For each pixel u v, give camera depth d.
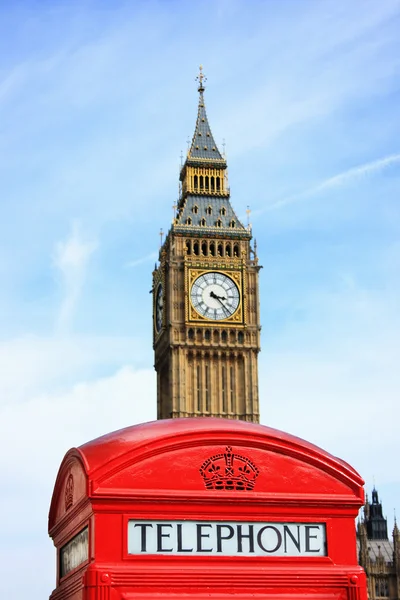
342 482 10.67
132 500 9.98
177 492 10.11
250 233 127.69
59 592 11.76
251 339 124.31
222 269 125.12
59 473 12.02
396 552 135.00
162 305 126.62
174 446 10.35
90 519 10.08
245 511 10.23
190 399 122.00
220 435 10.49
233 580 9.98
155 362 133.00
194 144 133.88
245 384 123.12
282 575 10.11
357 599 10.20
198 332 123.62
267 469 10.53
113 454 10.23
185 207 128.88
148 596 9.71
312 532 10.44
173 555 9.95
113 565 9.77
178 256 125.69
